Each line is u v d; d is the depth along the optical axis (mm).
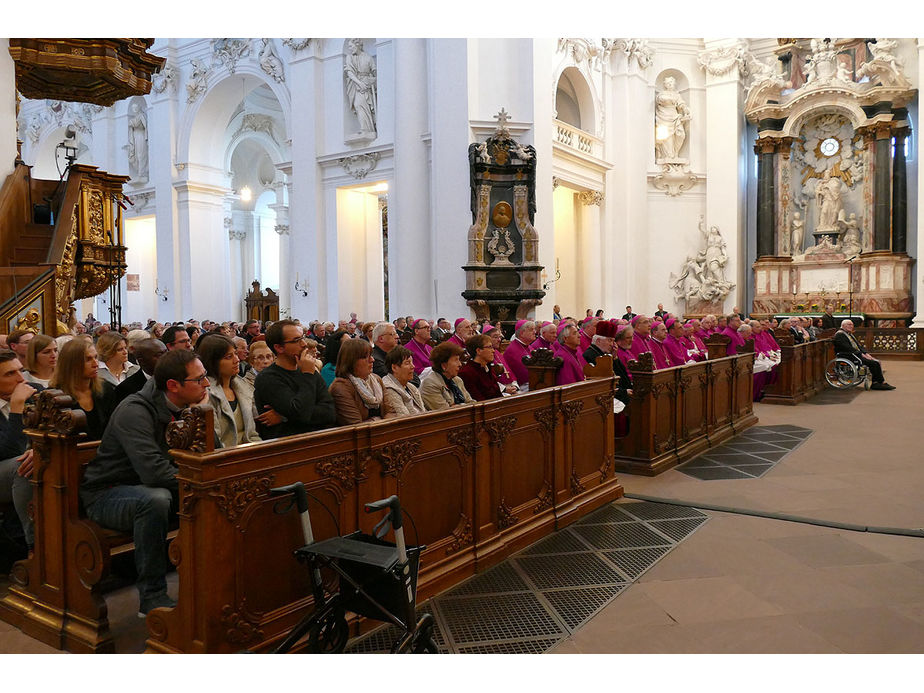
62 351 3895
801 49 21094
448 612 3584
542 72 15625
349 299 17734
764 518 5168
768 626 3424
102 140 23250
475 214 14812
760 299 21109
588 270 20000
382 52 16484
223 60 20281
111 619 3504
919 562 4273
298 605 3162
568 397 5125
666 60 21469
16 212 9531
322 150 17562
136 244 23672
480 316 14758
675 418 7004
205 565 2797
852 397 11836
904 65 19547
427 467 3850
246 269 28953
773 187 21109
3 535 4105
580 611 3602
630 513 5301
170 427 2865
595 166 19609
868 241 19844
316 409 3996
